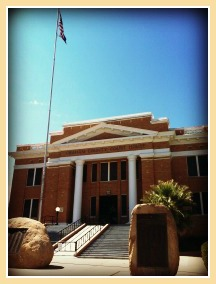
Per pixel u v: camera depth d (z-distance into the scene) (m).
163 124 29.17
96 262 14.74
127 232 21.81
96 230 22.80
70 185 30.17
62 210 28.94
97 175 30.30
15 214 32.12
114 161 30.23
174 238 9.46
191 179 27.59
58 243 19.52
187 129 29.88
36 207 31.69
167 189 20.03
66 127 33.28
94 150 29.97
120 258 16.48
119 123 30.88
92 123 32.22
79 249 17.95
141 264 9.34
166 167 27.16
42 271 11.09
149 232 9.62
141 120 30.06
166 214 9.71
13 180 33.66
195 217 26.08
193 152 28.38
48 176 31.28
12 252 12.10
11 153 34.28
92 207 29.61
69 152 30.92
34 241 12.24
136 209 9.98
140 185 28.44
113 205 29.12
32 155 33.97
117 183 29.44
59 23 25.34
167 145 27.88
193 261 14.59
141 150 28.23
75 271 11.21
